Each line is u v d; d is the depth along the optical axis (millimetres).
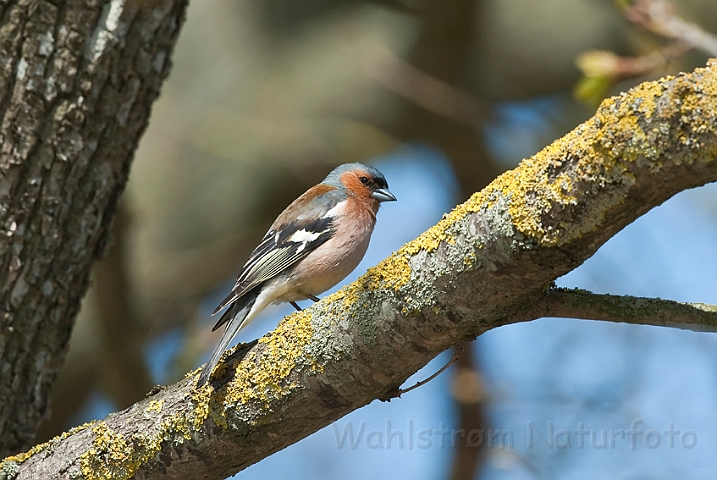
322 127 16578
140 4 8172
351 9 17641
